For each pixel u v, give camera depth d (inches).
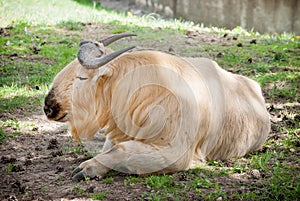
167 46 708.0
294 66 646.5
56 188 345.7
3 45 703.1
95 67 343.3
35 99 531.8
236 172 376.2
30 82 574.6
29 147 421.7
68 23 832.3
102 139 419.2
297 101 535.2
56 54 672.4
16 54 666.2
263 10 1075.3
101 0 1316.4
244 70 627.8
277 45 737.6
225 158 406.0
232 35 805.2
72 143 430.3
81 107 372.2
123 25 837.8
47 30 787.4
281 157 403.2
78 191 339.0
